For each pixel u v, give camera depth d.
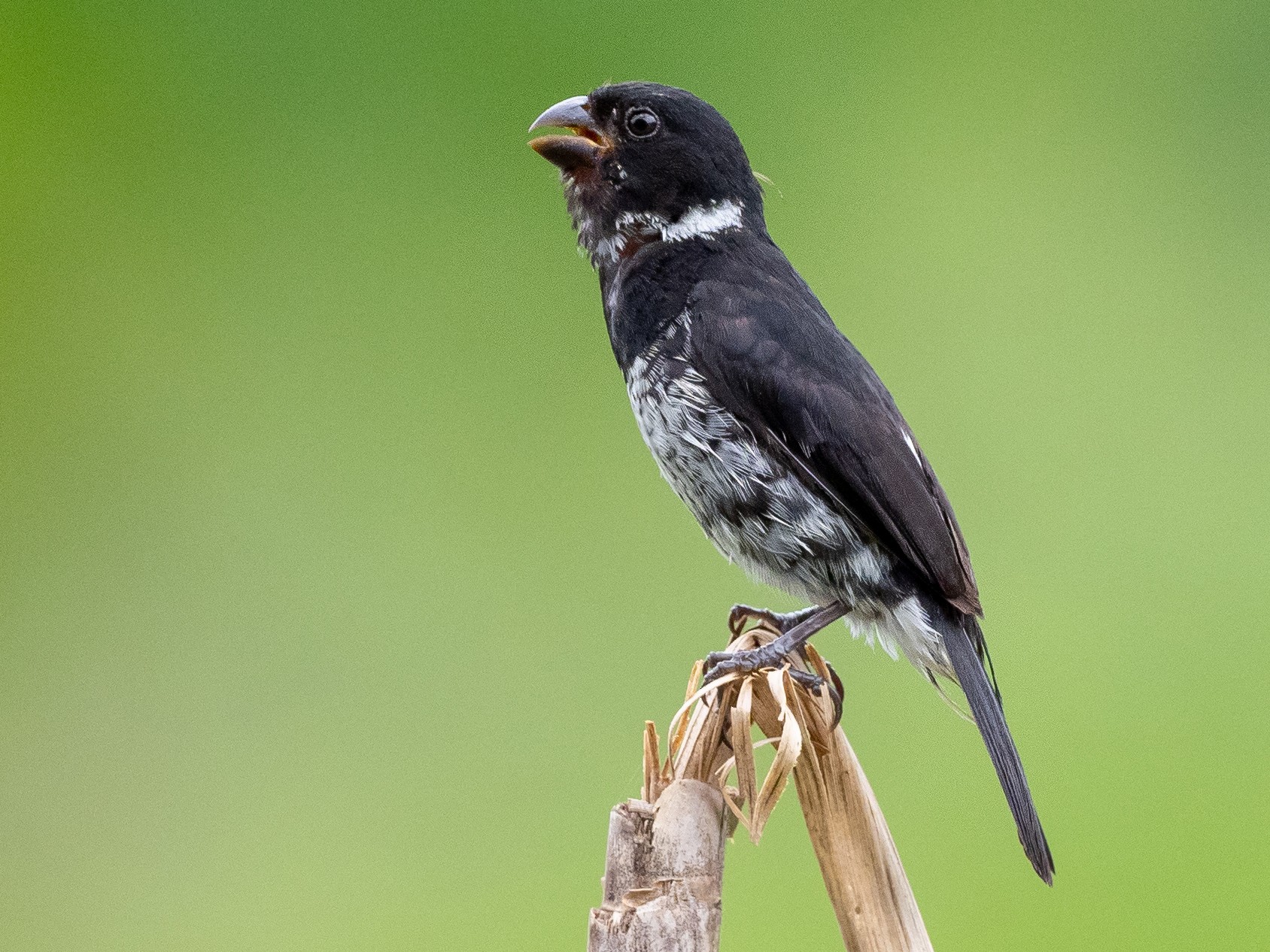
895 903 2.24
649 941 2.22
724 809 2.23
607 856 2.23
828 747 2.24
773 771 2.23
